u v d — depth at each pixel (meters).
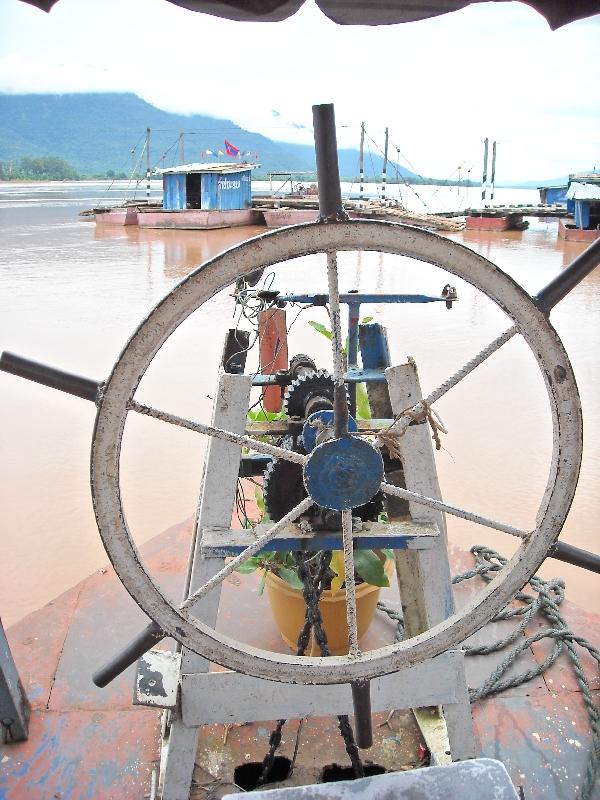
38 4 1.30
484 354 1.44
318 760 1.94
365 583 2.13
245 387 1.68
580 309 8.07
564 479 1.43
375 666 1.53
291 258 1.29
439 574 1.76
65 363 5.90
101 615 2.46
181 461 4.11
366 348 2.09
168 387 5.18
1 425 4.54
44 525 3.44
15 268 11.06
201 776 1.88
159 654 1.82
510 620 2.49
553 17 1.39
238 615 2.50
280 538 1.63
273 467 1.71
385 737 2.00
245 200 19.97
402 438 1.73
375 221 1.27
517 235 17.52
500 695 2.15
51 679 2.18
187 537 2.92
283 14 1.37
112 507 1.37
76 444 4.30
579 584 3.02
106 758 1.92
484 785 1.24
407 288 9.91
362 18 1.41
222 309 7.60
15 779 1.86
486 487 3.79
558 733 2.01
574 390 1.38
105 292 9.03
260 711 1.76
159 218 17.94
